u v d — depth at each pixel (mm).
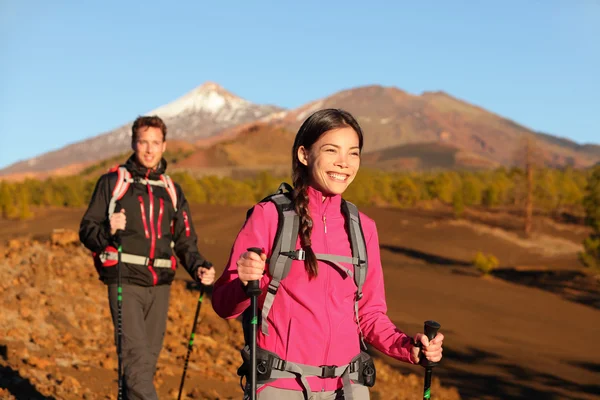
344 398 2770
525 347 23125
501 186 86500
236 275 2828
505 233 64438
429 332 2750
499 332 25891
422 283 37062
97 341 8156
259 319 2834
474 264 46000
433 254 52594
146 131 4938
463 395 15031
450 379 16766
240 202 96625
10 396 5301
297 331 2768
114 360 7410
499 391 16172
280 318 2783
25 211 65875
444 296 33438
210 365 8406
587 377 19047
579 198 83938
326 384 2770
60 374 6359
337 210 2969
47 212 76750
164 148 5090
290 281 2791
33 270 10469
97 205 4855
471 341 23141
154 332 4906
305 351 2756
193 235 5121
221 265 29859
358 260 2902
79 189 89812
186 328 10273
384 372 13453
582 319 31406
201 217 65812
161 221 4926
